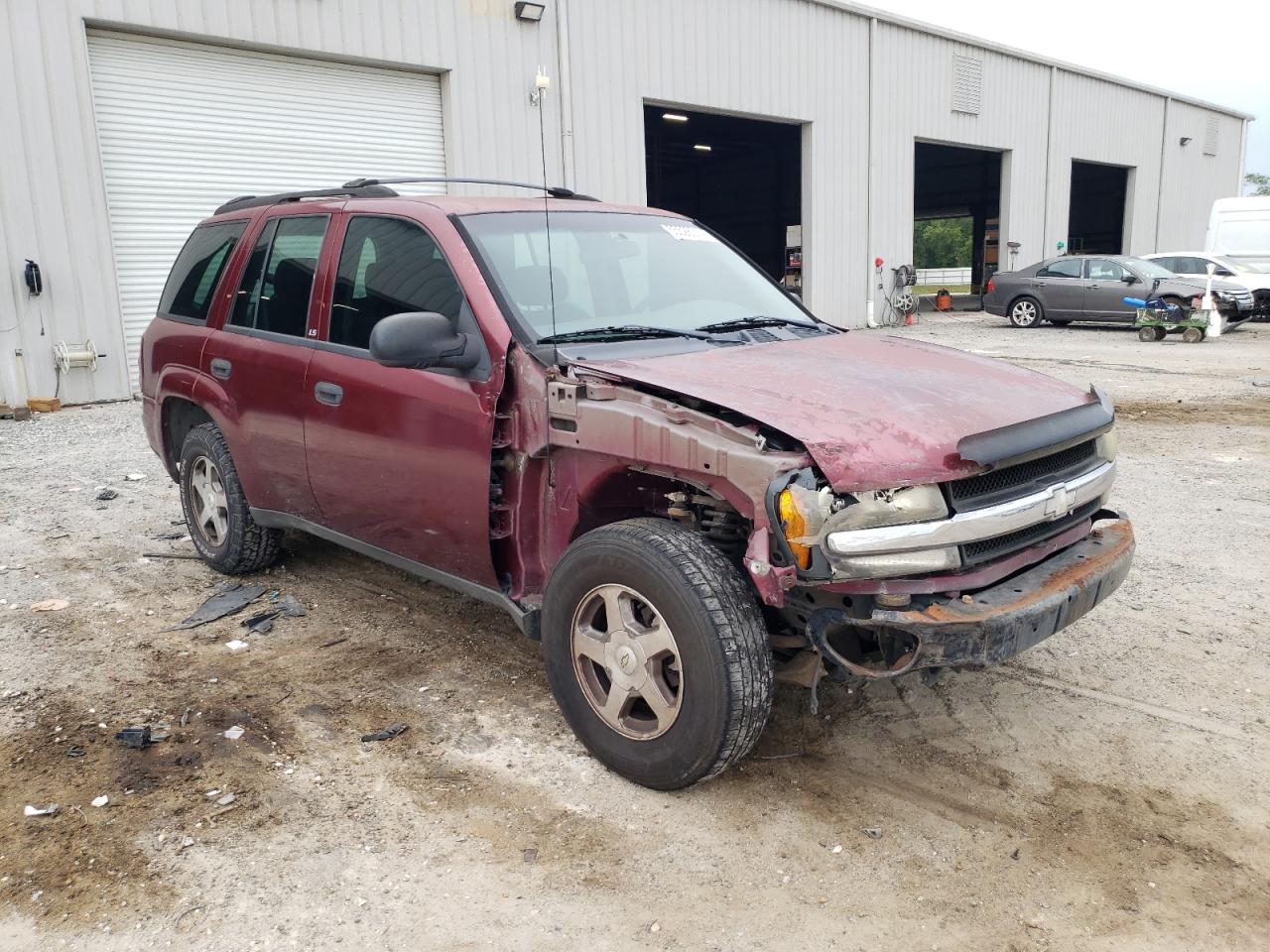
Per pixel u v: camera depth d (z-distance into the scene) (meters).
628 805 3.11
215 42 12.31
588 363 3.34
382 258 4.04
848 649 3.08
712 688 2.87
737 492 2.86
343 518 4.23
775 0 19.28
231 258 4.93
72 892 2.70
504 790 3.19
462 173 14.79
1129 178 31.73
